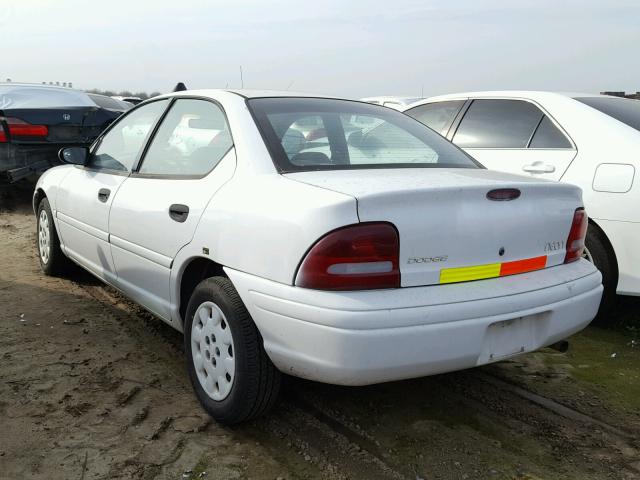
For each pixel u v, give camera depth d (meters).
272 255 2.35
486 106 5.00
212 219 2.68
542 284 2.54
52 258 4.74
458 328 2.26
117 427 2.69
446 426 2.80
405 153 3.07
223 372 2.68
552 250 2.70
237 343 2.54
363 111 3.38
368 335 2.14
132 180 3.48
